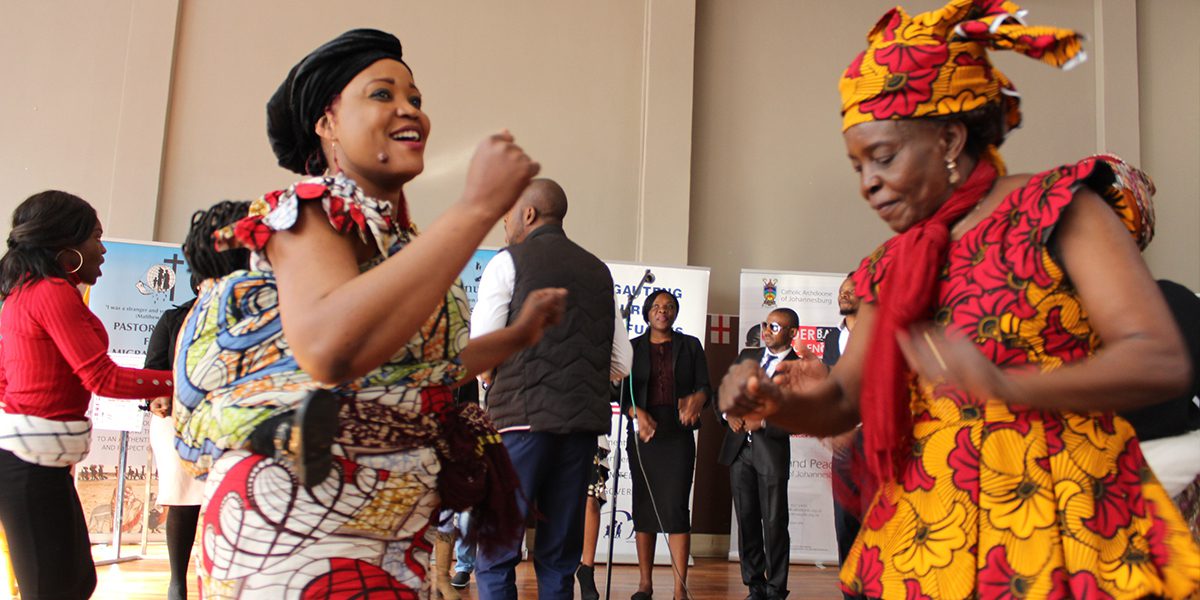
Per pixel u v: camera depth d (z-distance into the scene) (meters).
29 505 2.38
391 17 7.45
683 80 7.48
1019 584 1.16
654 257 7.31
